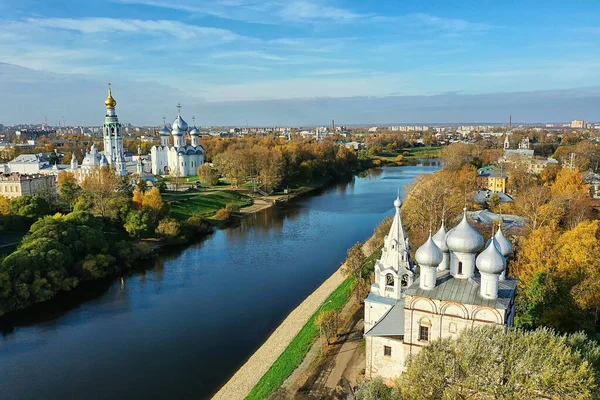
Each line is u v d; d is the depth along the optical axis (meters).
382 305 53.03
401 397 38.56
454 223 99.12
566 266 63.22
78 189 138.38
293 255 108.75
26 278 80.88
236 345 65.38
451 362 37.09
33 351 65.06
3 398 54.22
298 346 60.03
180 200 157.50
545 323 55.00
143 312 77.62
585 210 98.94
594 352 38.53
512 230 90.12
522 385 34.09
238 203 169.75
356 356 55.69
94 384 56.62
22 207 113.19
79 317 76.12
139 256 106.75
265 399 48.81
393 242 53.03
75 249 93.50
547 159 196.88
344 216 151.62
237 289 87.31
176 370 59.25
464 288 44.75
